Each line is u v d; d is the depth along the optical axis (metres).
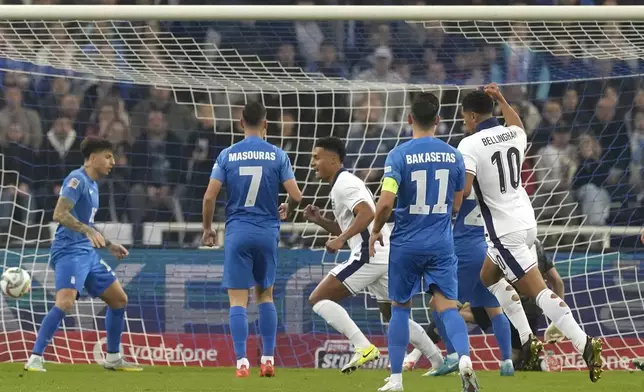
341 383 26.83
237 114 41.88
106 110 42.12
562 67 40.91
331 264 34.59
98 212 39.62
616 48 36.47
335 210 29.09
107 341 31.19
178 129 41.91
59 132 42.12
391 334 23.17
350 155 40.34
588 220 38.06
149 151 41.31
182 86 38.22
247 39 46.56
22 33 40.12
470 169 25.56
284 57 46.62
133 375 29.20
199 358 34.41
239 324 28.28
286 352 34.25
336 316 29.05
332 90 38.25
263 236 28.22
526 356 28.91
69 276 30.14
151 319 34.56
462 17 31.25
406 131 40.84
